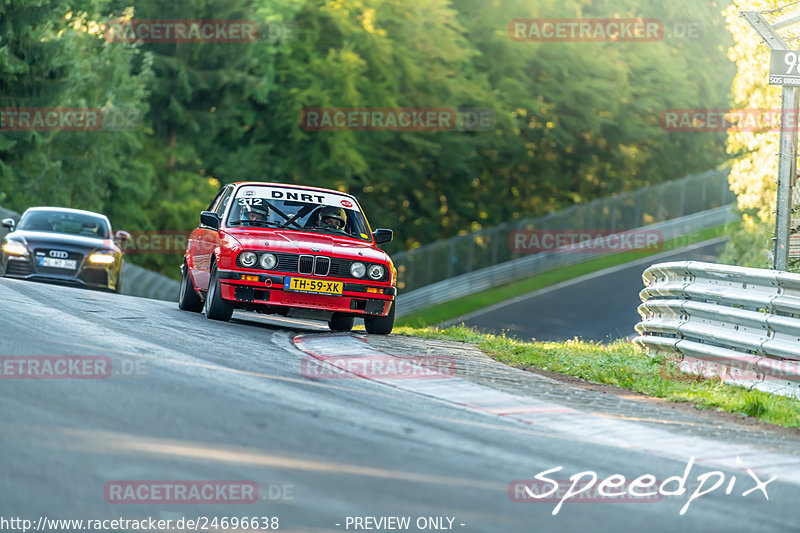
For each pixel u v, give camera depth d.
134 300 52.31
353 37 174.12
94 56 131.00
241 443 19.78
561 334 125.25
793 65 42.06
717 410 31.44
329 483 17.67
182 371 27.62
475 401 28.80
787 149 42.38
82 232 69.00
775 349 33.81
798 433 28.50
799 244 43.81
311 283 42.50
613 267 170.62
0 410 20.53
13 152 120.88
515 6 198.50
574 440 24.20
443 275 171.88
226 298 42.56
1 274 63.94
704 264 39.06
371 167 185.12
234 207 46.31
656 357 41.78
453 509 16.92
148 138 162.25
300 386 27.72
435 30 183.62
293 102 167.12
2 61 115.12
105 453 18.09
